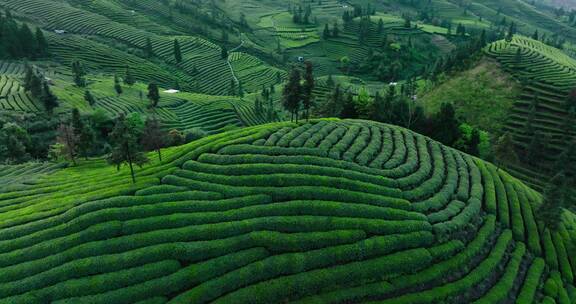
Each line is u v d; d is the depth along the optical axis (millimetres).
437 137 99812
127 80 160375
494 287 48406
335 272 43750
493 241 55844
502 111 120125
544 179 101312
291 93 73938
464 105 127375
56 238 44562
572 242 61281
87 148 79500
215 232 45281
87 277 40375
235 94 190250
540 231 61188
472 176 68062
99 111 115000
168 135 98062
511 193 67438
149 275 40625
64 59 177625
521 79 127250
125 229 45125
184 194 50812
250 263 43125
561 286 52062
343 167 59469
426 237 49656
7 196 56344
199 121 142625
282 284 41500
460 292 46156
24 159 86875
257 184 53375
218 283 40531
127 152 53312
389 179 58688
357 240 47562
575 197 90875
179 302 38438
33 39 171250
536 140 104375
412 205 54656
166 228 46031
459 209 57281
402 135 76812
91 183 57219
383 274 45406
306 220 48062
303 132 68562
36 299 38406
